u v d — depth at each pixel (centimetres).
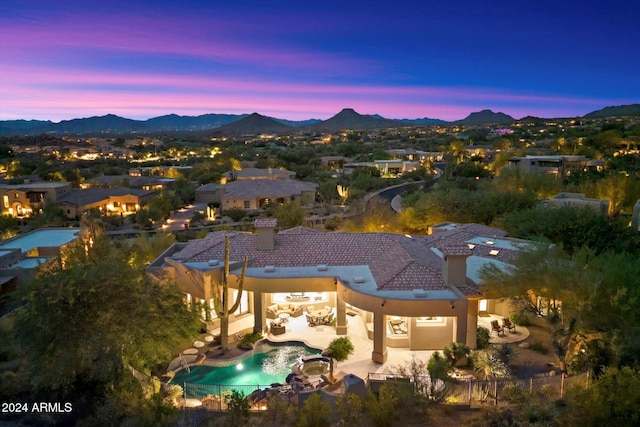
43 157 16288
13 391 2156
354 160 13812
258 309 2816
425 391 1989
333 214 7038
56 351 2027
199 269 2825
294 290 2806
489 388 2005
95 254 3050
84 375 2209
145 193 8306
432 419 1845
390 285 2594
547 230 3853
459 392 1988
